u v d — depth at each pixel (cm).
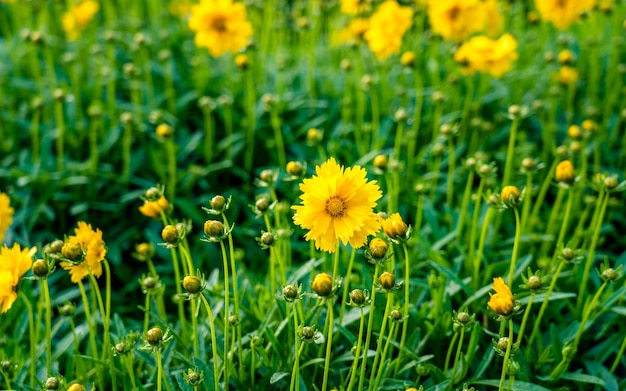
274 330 86
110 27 151
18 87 136
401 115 100
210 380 79
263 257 103
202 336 85
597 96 131
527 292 85
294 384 80
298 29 135
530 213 105
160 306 89
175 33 153
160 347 73
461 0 112
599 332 86
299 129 123
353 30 118
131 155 116
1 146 121
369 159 104
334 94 129
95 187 110
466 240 97
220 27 113
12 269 75
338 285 73
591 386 84
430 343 86
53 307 99
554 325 85
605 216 103
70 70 133
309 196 72
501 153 110
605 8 125
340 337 86
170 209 85
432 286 87
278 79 130
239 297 87
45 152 111
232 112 121
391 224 74
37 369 87
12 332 94
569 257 81
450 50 126
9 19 173
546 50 140
